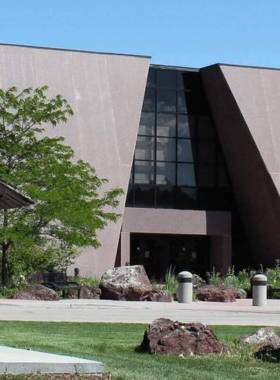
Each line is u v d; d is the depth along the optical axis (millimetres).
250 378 12344
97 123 47312
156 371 12531
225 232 52969
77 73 47688
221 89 51094
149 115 52000
